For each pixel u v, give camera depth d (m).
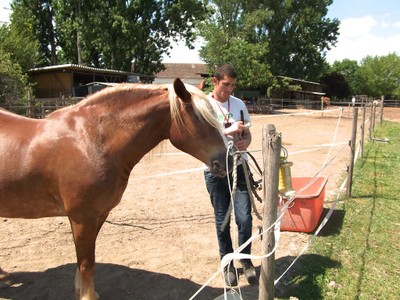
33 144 2.40
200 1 31.41
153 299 2.87
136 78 26.70
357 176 6.61
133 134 2.43
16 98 16.36
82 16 29.06
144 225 4.34
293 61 42.06
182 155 8.97
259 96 31.72
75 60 34.28
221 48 32.56
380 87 58.03
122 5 27.86
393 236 4.02
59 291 2.97
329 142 11.38
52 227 4.24
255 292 2.89
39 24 33.38
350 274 3.21
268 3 39.06
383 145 10.27
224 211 2.99
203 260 3.49
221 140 2.38
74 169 2.30
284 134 13.41
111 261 3.46
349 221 4.41
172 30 31.64
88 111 2.45
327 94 54.59
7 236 3.97
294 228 4.07
